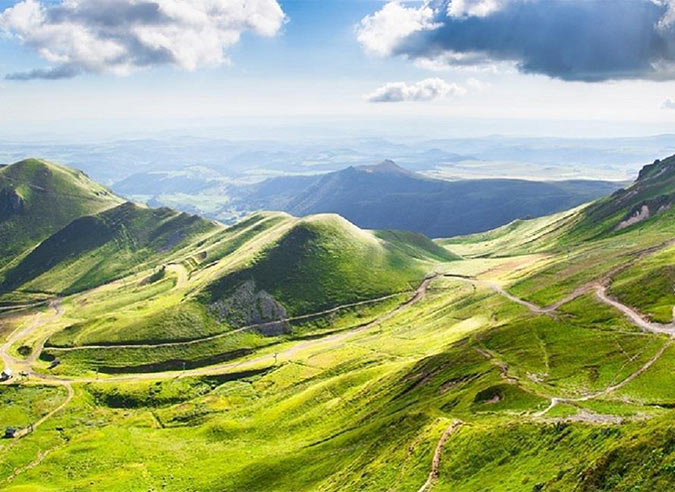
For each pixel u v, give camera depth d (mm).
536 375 117562
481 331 168875
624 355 116188
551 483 56562
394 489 79500
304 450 143625
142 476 162875
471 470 75188
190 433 196750
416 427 106000
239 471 145375
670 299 150500
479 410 102750
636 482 46969
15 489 162250
